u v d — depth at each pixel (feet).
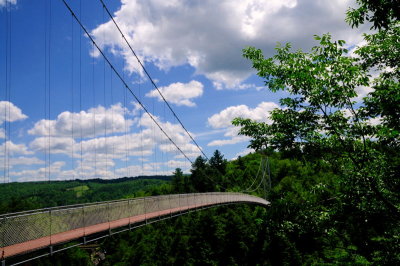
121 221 33.45
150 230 201.67
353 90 16.14
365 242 18.90
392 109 16.17
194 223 168.66
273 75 18.08
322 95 16.34
